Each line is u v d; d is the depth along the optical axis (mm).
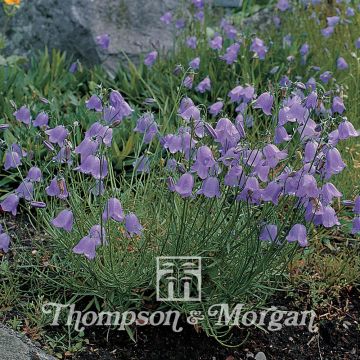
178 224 4086
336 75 6547
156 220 4105
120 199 4289
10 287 4152
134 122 5645
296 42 6898
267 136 3637
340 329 4324
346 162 5184
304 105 3852
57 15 6902
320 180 3785
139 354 4016
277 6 7281
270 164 3592
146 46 7023
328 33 6867
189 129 3805
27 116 4297
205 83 5684
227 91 6238
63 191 3773
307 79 6422
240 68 6570
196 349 4090
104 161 3605
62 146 3930
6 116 5512
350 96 6098
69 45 6949
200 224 4117
